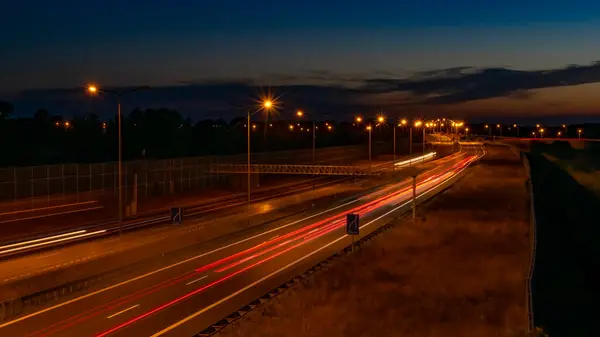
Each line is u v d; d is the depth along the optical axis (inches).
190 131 7273.6
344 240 2265.0
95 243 2226.9
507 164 5753.0
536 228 2160.4
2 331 1178.6
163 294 1477.6
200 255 1991.9
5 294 1476.4
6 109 6190.9
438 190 4028.1
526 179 4352.9
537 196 3287.4
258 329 1178.0
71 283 1558.8
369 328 1229.1
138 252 2047.2
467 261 1888.5
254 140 7736.2
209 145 6998.0
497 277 1676.9
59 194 3056.1
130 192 3467.0
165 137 6560.0
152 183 3644.2
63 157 5241.1
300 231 2498.8
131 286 1562.5
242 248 2121.1
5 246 2160.4
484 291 1541.6
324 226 2630.4
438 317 1317.7
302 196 3873.0
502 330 1198.3
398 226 2546.8
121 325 1219.9
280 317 1273.4
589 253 2361.0
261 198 3782.0
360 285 1590.8
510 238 2256.4
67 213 2933.1
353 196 3818.9
